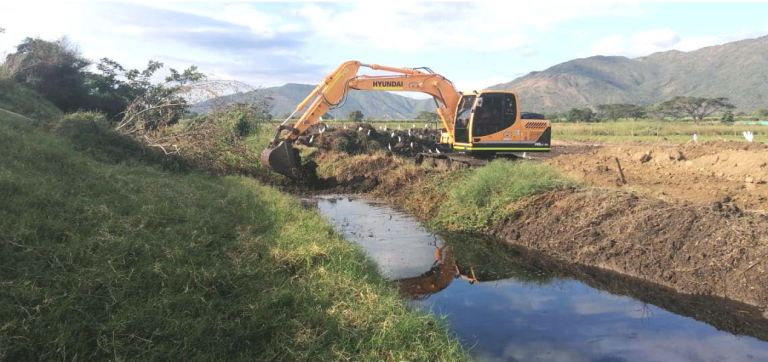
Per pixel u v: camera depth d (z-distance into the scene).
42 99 15.45
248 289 4.63
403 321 4.36
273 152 12.85
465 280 6.52
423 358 3.92
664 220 6.78
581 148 23.28
